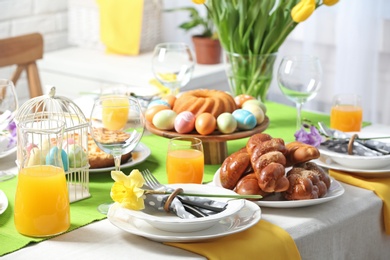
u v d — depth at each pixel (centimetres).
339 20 378
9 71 408
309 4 264
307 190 214
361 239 224
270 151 217
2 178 233
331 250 216
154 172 239
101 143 215
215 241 199
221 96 249
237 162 218
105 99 217
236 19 281
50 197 201
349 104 271
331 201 222
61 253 196
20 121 215
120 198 200
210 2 284
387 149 238
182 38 439
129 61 402
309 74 262
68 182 222
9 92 246
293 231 208
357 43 376
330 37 386
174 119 241
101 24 414
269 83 289
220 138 238
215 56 394
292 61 263
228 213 199
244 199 208
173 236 197
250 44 284
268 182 212
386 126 279
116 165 220
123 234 204
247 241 200
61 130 205
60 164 204
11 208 216
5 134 249
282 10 278
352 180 232
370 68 376
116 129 214
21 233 203
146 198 205
